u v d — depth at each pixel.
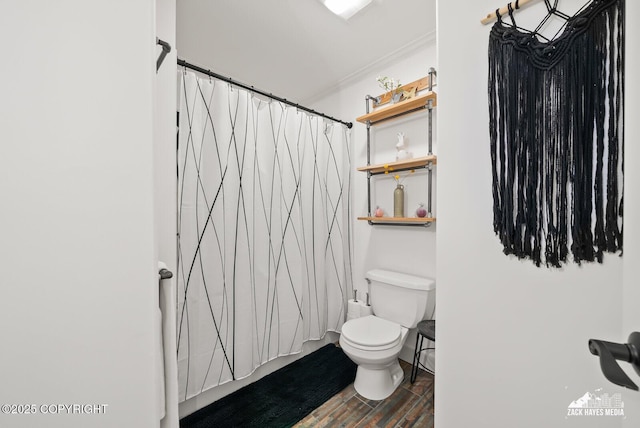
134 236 0.55
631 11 0.42
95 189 0.50
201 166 1.54
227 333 1.63
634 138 0.41
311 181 2.14
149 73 0.58
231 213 1.65
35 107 0.44
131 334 0.55
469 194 0.80
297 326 2.00
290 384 1.78
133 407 0.55
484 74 0.77
